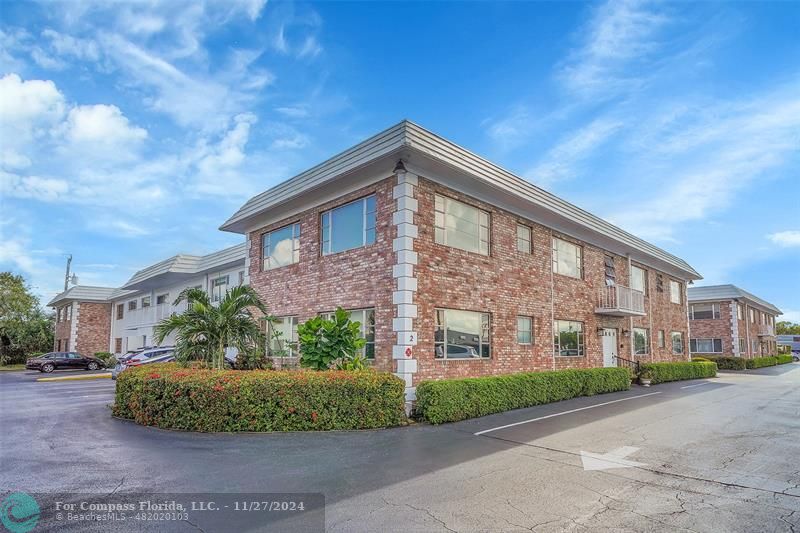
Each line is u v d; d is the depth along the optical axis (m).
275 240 17.83
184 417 9.87
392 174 12.98
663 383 22.03
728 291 39.41
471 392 11.88
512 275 15.75
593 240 20.48
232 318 12.79
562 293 18.11
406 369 11.94
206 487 6.26
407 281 12.23
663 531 4.94
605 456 7.96
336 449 8.35
